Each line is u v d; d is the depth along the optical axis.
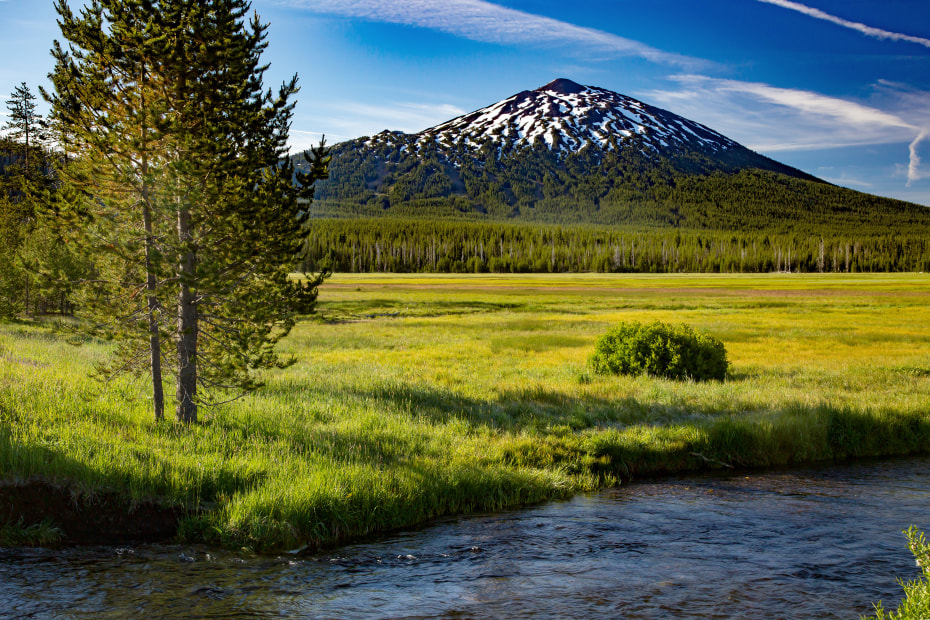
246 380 11.52
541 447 11.57
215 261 10.39
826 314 52.88
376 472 9.09
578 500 9.61
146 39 9.71
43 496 7.18
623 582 6.04
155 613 5.18
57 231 10.19
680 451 12.08
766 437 12.62
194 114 10.34
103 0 9.80
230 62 10.27
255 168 10.76
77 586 5.72
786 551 7.02
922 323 44.00
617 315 52.06
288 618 5.14
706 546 7.23
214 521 7.44
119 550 6.79
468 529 8.05
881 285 105.75
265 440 10.50
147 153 10.00
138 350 11.43
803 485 10.55
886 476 11.23
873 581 6.05
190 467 8.40
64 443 8.45
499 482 9.63
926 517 8.52
